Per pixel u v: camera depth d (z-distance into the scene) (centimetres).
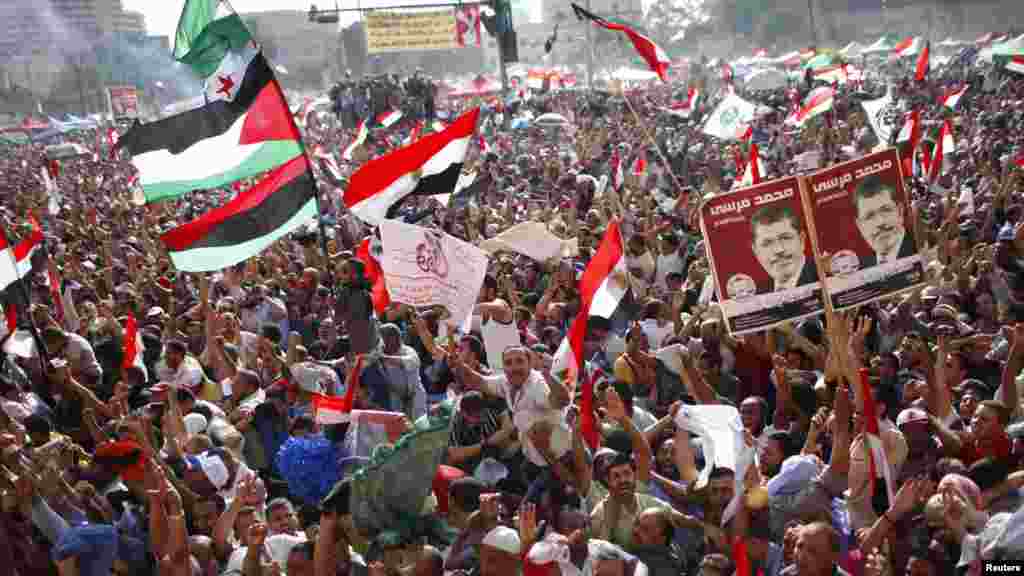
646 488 646
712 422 632
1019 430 651
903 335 984
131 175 4059
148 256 1823
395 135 4412
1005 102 3384
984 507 611
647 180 2444
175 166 1012
